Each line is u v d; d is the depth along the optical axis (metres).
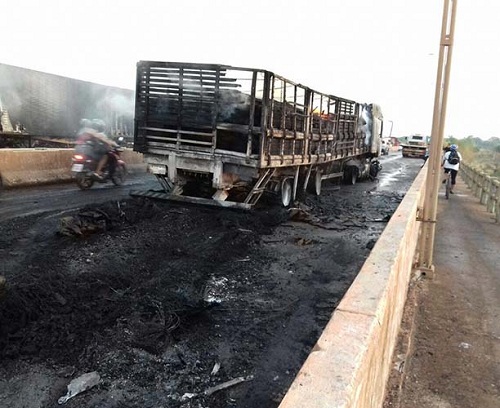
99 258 6.14
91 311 4.57
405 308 4.93
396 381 3.45
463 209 13.10
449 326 4.80
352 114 16.91
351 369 1.66
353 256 7.51
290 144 10.59
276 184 10.84
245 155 8.91
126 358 3.89
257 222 8.95
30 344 3.93
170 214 8.62
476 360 4.09
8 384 3.46
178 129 9.30
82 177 11.29
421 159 44.09
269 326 4.73
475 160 41.75
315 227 9.64
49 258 5.94
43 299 4.62
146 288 5.29
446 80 5.96
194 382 3.68
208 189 9.88
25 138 14.78
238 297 5.43
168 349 4.10
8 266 5.52
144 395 3.48
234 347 4.26
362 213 11.87
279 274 6.37
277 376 3.85
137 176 15.09
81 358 3.84
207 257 6.69
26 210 8.58
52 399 3.35
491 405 3.40
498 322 4.96
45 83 16.28
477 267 7.06
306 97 11.51
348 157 17.42
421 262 6.51
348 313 2.24
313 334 4.62
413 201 6.38
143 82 9.39
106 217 7.79
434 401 3.42
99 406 3.31
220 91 8.95
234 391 3.61
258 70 8.62
